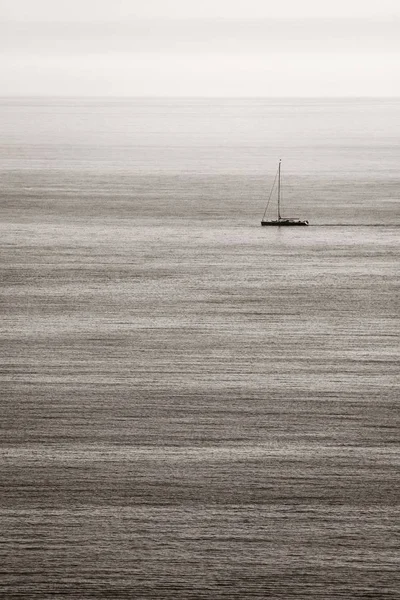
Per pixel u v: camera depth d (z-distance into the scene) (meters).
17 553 36.22
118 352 59.53
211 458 43.91
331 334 63.97
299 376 55.22
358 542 37.00
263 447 45.19
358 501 40.03
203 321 67.12
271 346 61.12
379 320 67.62
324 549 36.56
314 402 51.03
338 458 44.03
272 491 40.81
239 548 36.59
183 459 43.81
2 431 46.91
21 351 59.59
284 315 68.75
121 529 37.75
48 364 57.09
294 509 39.34
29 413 49.19
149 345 61.12
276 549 36.56
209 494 40.50
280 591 34.31
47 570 35.28
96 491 40.69
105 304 71.81
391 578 34.97
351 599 33.94
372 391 52.72
